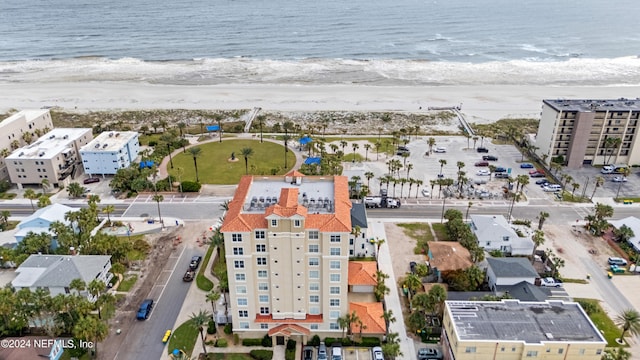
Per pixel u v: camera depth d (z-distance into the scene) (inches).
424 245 4936.0
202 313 3521.2
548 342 3058.6
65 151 6353.3
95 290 3644.2
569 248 4872.0
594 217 5132.9
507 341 3070.9
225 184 6328.7
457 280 4072.3
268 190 3846.0
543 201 5876.0
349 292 4173.2
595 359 3097.9
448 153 7372.1
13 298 3538.4
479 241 4729.3
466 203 5841.5
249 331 3686.0
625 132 6643.7
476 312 3383.4
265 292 3582.7
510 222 5334.6
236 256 3393.2
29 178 6156.5
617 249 4820.4
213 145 7647.6
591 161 6860.2
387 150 7455.7
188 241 5022.1
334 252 3383.4
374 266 4320.9
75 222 4990.2
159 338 3693.4
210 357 3506.4
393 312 3949.3
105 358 3494.1
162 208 5713.6
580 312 3388.3
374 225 5344.5
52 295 3937.0
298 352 3597.4
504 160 7091.5
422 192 6097.4
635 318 3459.6
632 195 6008.9
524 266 4141.2
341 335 3688.5
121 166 6501.0
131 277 4426.7
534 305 3469.5
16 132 6727.4
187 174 6599.4
